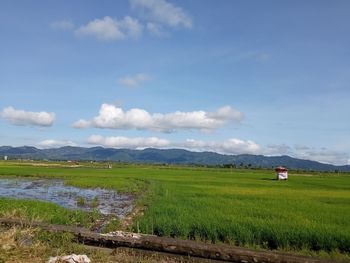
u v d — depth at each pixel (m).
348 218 20.66
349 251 15.05
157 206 24.45
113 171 88.12
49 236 12.62
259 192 38.62
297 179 76.69
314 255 14.39
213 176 74.50
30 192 41.00
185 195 34.03
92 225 20.31
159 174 76.88
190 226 17.31
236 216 20.25
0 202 24.33
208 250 11.27
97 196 37.31
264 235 16.05
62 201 33.09
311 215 21.64
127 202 32.50
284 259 10.57
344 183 61.88
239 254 10.95
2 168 87.56
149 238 12.14
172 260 11.38
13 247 11.17
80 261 10.24
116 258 11.27
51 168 98.81
